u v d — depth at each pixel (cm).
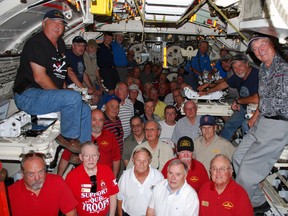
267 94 352
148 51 1013
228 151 453
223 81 562
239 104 508
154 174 380
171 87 827
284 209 405
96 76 738
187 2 437
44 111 348
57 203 327
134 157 366
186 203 335
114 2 589
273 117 350
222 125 660
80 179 352
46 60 342
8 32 400
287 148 388
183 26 782
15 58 452
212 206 345
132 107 591
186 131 523
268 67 349
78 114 343
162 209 343
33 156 309
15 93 355
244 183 374
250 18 328
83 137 379
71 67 561
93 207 356
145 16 579
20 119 332
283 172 451
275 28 264
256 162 366
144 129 461
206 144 460
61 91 338
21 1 332
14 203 313
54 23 339
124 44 990
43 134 346
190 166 400
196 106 519
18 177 425
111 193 366
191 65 859
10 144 327
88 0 429
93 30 788
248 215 337
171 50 966
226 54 738
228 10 518
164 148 444
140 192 375
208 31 774
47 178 324
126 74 909
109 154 448
